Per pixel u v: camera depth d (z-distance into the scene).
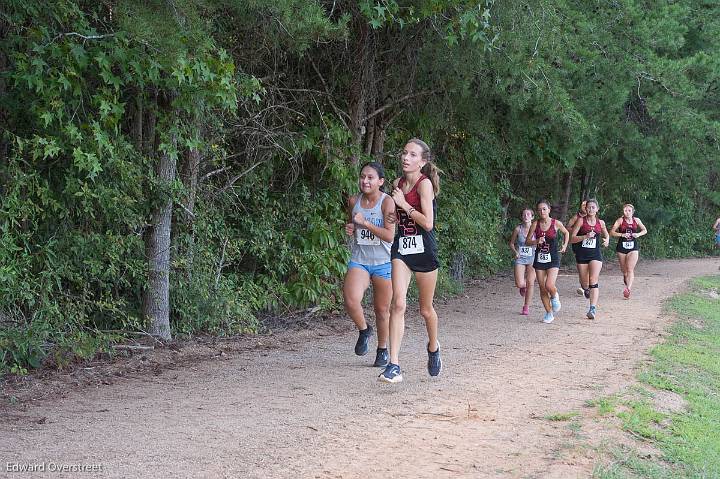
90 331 9.12
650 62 17.19
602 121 18.53
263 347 9.98
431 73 14.34
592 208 13.37
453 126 17.33
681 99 18.30
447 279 16.67
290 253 12.26
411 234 7.36
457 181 19.22
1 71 8.38
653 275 23.52
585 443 5.68
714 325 13.35
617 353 9.81
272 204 12.45
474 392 7.36
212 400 6.97
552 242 12.72
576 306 14.99
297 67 13.04
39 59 7.80
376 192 8.06
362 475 4.92
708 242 36.12
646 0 18.23
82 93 8.71
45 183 8.43
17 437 5.71
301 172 12.97
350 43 13.04
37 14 8.02
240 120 11.53
